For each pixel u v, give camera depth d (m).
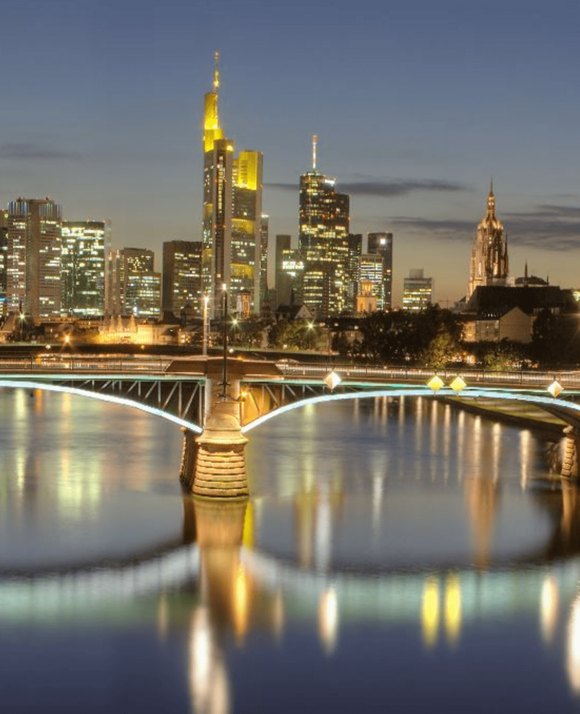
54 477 127.56
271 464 143.12
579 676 67.31
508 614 78.19
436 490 124.44
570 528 104.31
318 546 95.62
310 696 63.94
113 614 76.69
